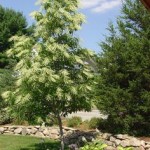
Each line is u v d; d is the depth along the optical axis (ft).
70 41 51.75
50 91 48.75
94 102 53.62
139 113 58.13
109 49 60.54
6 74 83.41
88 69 53.42
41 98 50.29
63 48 49.26
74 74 52.34
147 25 60.70
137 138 57.00
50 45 48.80
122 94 57.67
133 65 57.00
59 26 50.67
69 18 49.93
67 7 50.96
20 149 56.39
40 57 49.11
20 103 49.32
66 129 67.05
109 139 57.31
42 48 49.39
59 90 48.06
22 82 49.29
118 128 59.77
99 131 60.54
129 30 60.95
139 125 59.06
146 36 58.75
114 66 59.06
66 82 48.52
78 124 70.13
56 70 51.31
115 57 59.67
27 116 51.44
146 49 56.90
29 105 50.19
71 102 52.08
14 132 74.33
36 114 50.98
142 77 57.16
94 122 65.77
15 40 52.08
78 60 49.93
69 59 50.72
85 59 53.52
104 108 58.29
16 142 62.59
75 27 50.62
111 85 59.67
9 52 51.31
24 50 49.42
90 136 59.21
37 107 50.93
